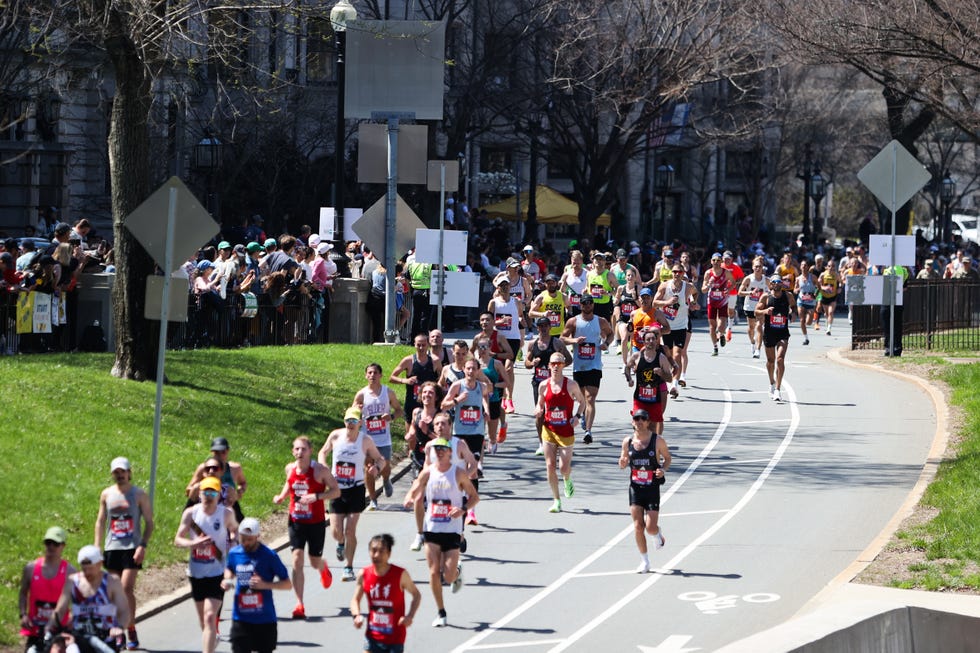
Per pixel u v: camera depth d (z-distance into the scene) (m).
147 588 53.72
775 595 54.97
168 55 87.56
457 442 52.22
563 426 67.81
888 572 57.12
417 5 166.62
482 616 52.00
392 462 78.44
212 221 54.91
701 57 175.62
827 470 77.94
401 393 93.50
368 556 60.38
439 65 101.19
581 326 82.88
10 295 85.12
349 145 170.12
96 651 39.88
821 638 46.22
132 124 80.38
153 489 54.59
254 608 42.25
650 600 54.28
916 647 51.56
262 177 157.62
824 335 151.88
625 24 174.38
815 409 97.38
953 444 81.94
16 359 80.06
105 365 82.50
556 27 174.62
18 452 60.75
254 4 89.31
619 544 62.75
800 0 120.62
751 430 89.81
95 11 80.19
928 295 128.12
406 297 120.69
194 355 92.31
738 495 72.25
